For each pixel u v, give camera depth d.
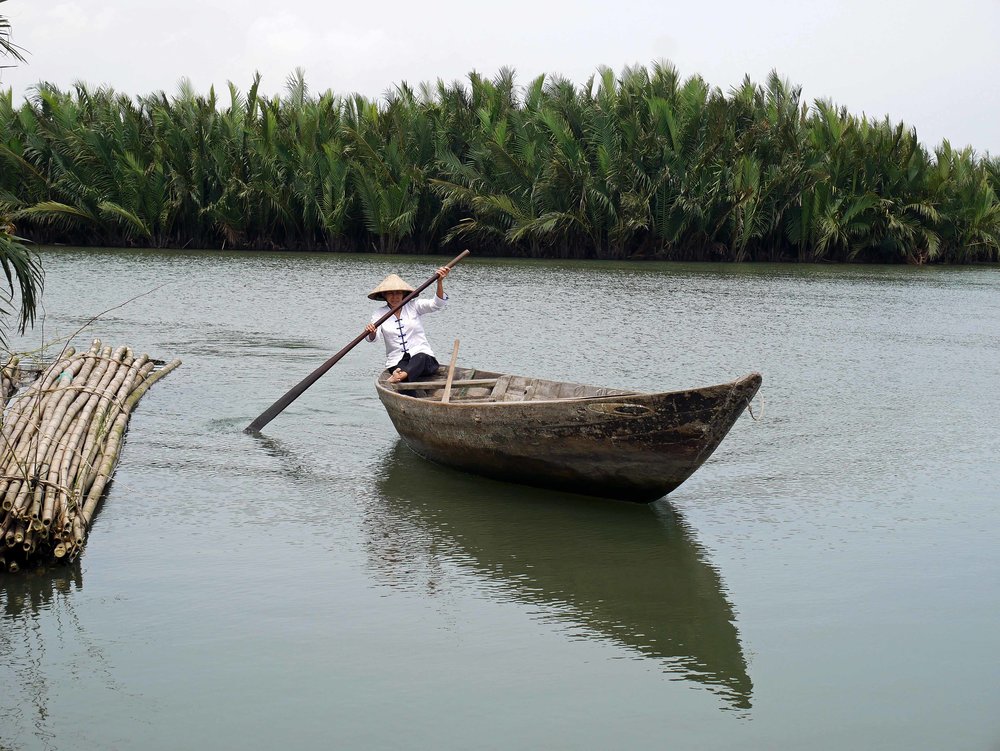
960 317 18.67
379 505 7.53
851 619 5.73
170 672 5.05
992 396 11.54
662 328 16.45
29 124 34.88
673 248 34.19
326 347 14.14
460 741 4.50
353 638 5.43
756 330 16.42
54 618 5.59
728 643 5.43
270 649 5.29
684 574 6.32
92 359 10.62
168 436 9.20
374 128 35.06
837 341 15.45
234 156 34.66
